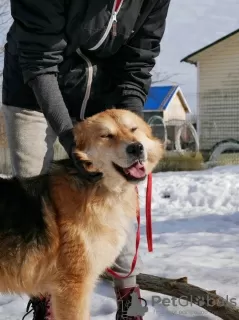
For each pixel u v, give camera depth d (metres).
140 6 1.20
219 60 7.70
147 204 1.22
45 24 1.10
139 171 1.06
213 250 1.90
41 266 1.06
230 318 1.20
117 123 1.08
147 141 1.11
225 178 3.60
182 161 5.14
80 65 1.22
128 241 1.20
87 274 1.05
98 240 1.04
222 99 7.42
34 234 1.05
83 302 1.06
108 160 1.05
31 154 1.27
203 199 3.13
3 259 1.06
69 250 1.03
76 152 1.04
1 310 1.34
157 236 2.20
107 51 1.21
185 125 6.40
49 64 1.12
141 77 1.29
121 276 1.21
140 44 1.26
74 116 1.28
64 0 1.11
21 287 1.08
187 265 1.66
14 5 1.12
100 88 1.27
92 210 1.04
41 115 1.27
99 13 1.14
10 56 1.25
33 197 1.08
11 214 1.07
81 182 1.05
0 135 5.14
